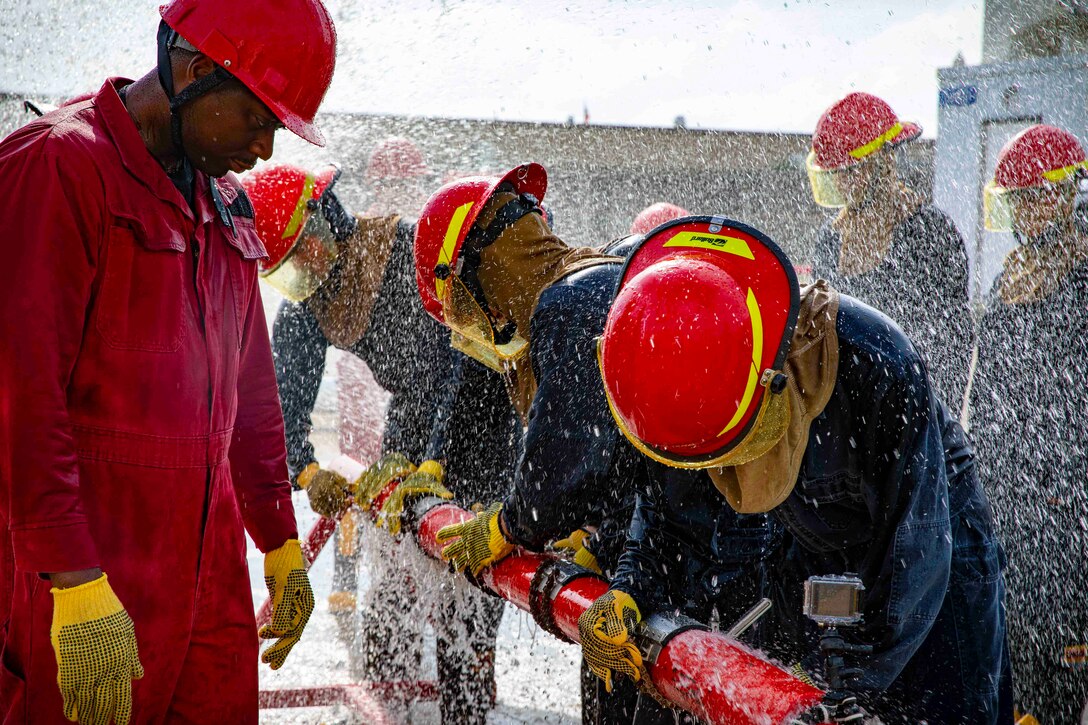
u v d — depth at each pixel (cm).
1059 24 704
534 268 290
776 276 202
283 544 261
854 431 207
